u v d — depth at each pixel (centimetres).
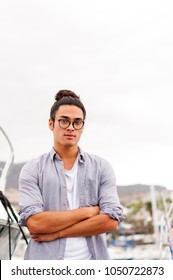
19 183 337
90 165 339
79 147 343
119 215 327
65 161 334
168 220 512
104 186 337
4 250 405
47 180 327
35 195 326
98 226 316
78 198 327
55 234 313
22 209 324
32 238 318
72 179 330
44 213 315
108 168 344
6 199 386
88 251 316
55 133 333
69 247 312
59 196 324
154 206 2380
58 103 332
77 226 314
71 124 327
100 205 330
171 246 494
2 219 382
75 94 344
